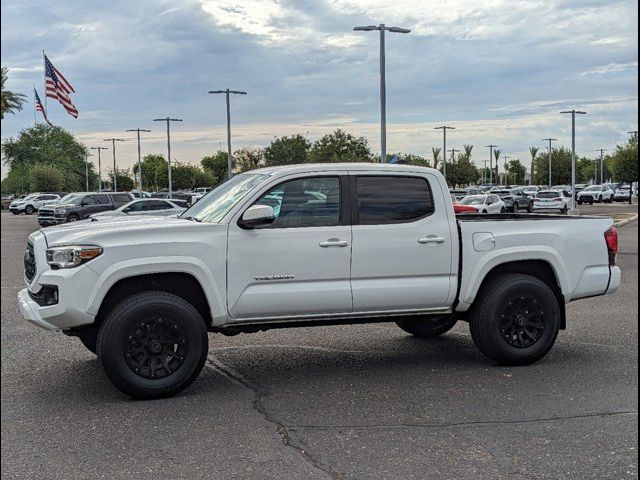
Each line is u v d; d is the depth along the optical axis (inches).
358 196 246.1
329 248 239.0
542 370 256.8
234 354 285.9
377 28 1133.1
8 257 751.1
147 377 222.5
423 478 161.9
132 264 221.3
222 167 3784.5
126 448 181.9
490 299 258.2
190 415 208.2
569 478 161.5
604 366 261.7
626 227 1176.8
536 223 266.4
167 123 2048.5
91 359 277.1
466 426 196.5
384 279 246.5
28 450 181.0
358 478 162.2
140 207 1047.6
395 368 262.2
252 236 232.8
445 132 2399.1
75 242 220.1
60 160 3978.8
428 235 250.1
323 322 245.8
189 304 228.1
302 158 2222.0
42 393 231.5
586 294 273.9
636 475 162.7
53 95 1138.0
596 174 4581.7
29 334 324.8
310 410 212.1
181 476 164.1
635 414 205.6
